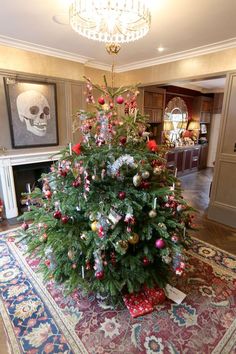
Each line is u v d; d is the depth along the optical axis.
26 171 3.52
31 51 3.05
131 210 1.35
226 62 2.87
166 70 3.57
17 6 1.95
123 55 3.39
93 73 3.97
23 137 3.23
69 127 3.73
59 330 1.48
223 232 2.92
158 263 1.74
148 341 1.41
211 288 1.87
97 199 1.47
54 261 1.61
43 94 3.31
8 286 1.88
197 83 5.50
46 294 1.79
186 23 2.24
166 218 1.56
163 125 5.60
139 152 1.56
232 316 1.60
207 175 6.19
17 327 1.50
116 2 1.68
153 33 2.49
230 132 2.98
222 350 1.35
